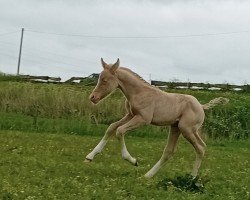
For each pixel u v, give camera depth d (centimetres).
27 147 2080
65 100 3425
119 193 1293
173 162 2011
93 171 1609
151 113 1532
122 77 1549
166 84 5162
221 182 1589
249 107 3997
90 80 5291
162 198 1284
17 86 3766
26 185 1298
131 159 1588
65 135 2734
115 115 3403
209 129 3434
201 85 5147
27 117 3250
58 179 1405
